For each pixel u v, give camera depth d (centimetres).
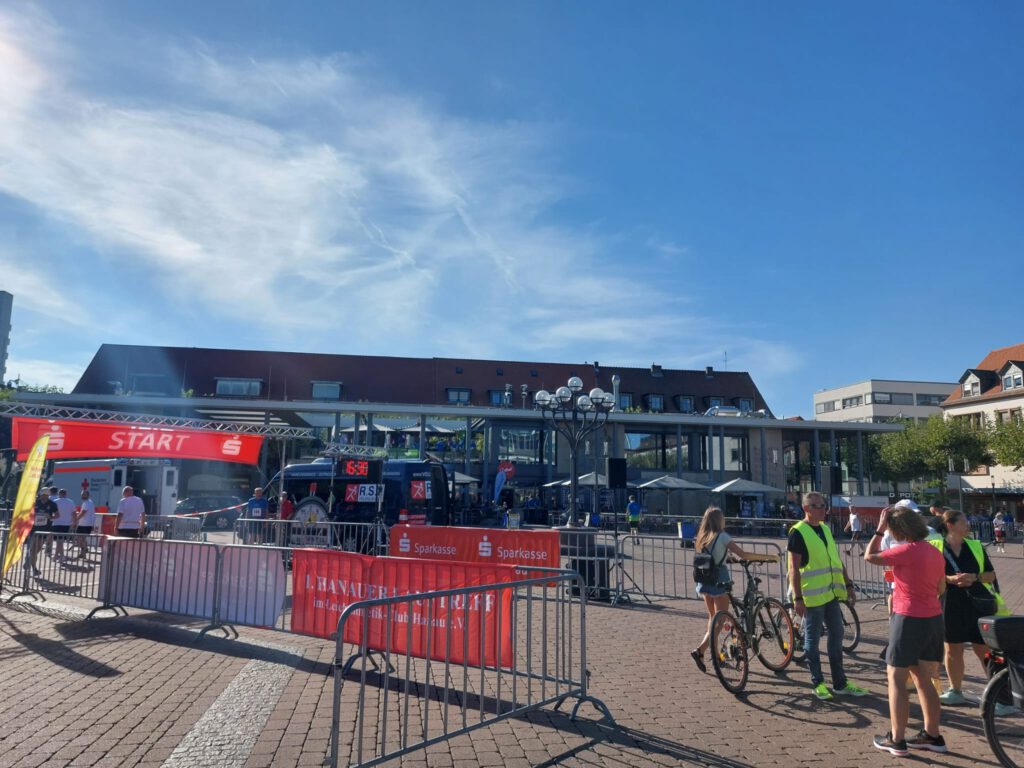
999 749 460
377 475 1880
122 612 960
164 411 3734
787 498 3938
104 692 604
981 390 5253
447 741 501
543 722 545
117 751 473
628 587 1312
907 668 497
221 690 610
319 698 588
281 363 4947
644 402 5275
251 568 794
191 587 846
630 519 2952
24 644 784
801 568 629
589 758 474
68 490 2767
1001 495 4700
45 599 1080
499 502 3622
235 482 4012
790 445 4784
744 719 558
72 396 3488
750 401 5456
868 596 1234
